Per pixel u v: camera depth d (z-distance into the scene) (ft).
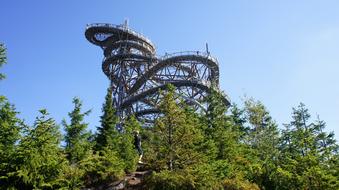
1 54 75.05
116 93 229.45
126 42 231.50
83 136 100.94
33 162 65.46
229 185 92.89
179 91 208.13
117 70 234.99
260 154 128.67
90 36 240.53
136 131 109.60
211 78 222.48
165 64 217.36
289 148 139.74
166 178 83.61
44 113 69.77
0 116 68.69
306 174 97.09
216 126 125.59
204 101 195.93
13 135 67.97
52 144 69.92
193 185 83.05
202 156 93.66
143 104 209.97
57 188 72.43
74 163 92.89
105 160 101.09
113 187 93.15
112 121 128.16
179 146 92.99
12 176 64.64
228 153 118.01
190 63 218.79
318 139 144.87
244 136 148.87
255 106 139.85
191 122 107.55
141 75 222.89
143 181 91.50
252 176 111.34
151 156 93.50
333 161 110.52
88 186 95.81
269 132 136.67
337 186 96.07
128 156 114.01
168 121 95.04
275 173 111.04
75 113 102.94
